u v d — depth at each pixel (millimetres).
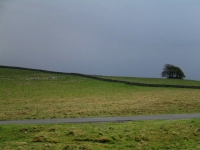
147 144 25219
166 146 25031
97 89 74625
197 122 30312
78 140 25562
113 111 41688
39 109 45156
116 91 71562
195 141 26312
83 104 50844
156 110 42969
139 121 31891
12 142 25016
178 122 30281
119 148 24281
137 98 58500
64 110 43281
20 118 36281
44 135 26125
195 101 51531
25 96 62750
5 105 50812
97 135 26234
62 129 27562
